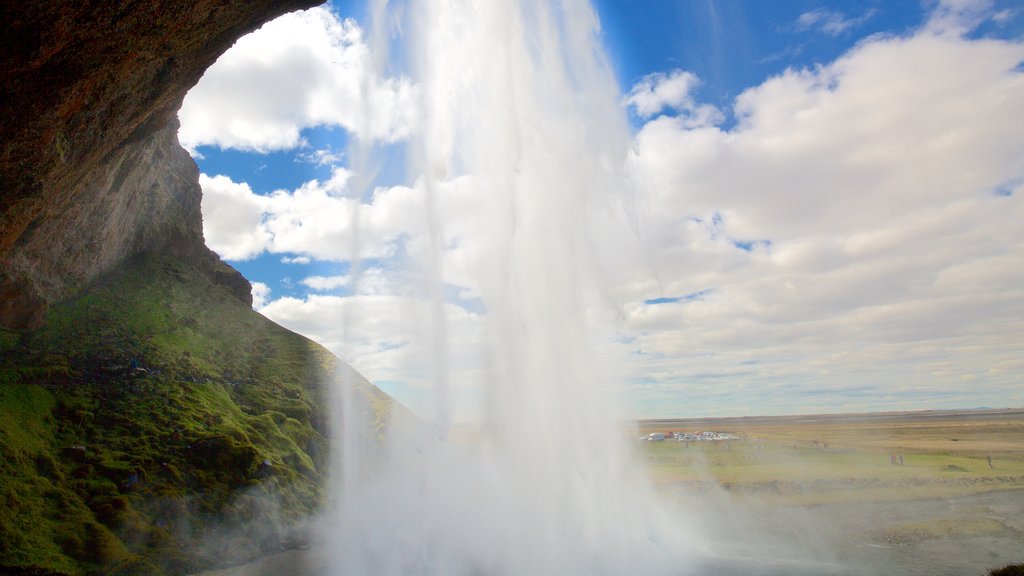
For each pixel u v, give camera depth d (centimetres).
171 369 4109
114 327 4231
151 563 2483
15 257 3612
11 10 1582
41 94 1908
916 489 4353
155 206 5494
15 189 2242
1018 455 6550
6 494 2447
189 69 2453
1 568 2103
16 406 3094
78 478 2819
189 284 5366
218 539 2831
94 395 3516
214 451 3334
